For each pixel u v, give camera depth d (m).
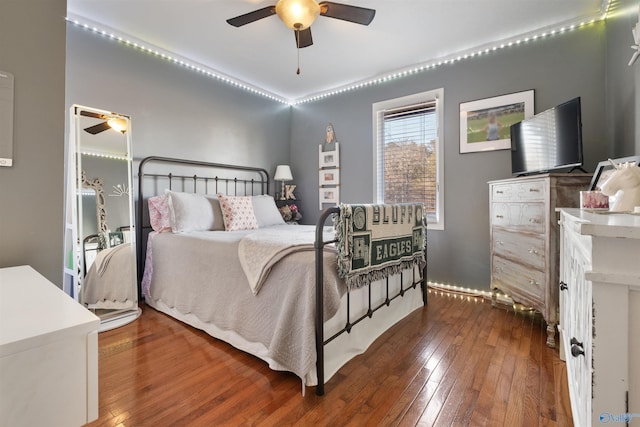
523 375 1.62
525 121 2.51
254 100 3.99
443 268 3.22
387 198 3.61
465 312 2.57
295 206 4.08
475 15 2.42
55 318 0.56
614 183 1.01
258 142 4.04
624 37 1.99
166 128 3.08
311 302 1.50
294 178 4.46
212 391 1.49
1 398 0.46
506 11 2.36
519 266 2.28
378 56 3.11
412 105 3.39
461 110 3.07
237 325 1.88
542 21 2.50
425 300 2.73
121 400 1.41
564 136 2.15
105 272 2.41
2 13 1.04
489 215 2.77
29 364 0.48
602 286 0.62
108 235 2.46
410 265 2.30
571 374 1.30
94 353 0.55
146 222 2.90
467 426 1.25
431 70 3.25
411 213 2.34
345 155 3.94
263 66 3.36
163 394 1.46
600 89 2.41
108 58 2.65
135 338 2.06
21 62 1.08
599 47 2.42
